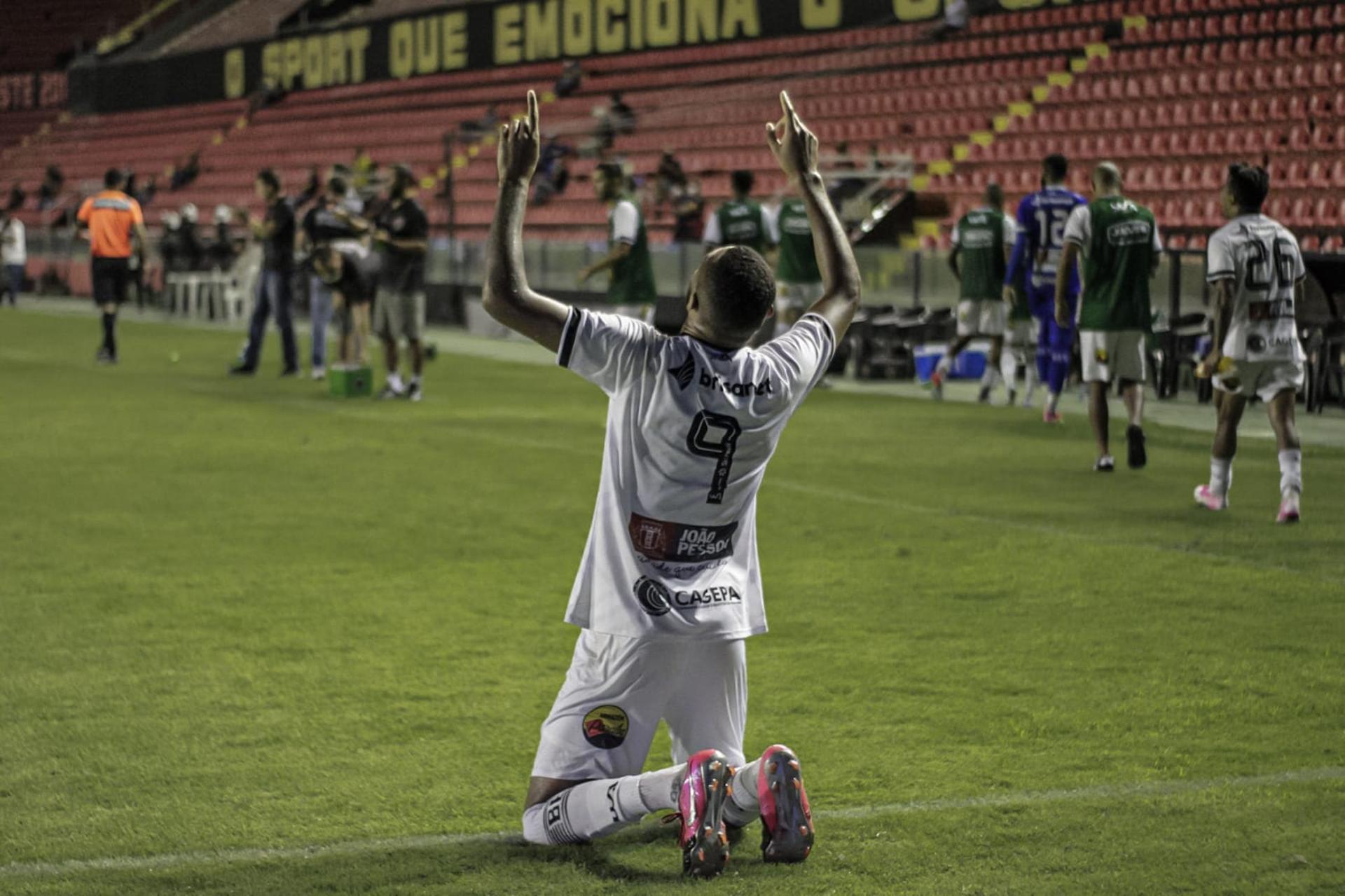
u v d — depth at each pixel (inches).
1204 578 422.0
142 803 253.3
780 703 310.2
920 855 231.1
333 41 2245.3
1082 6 1421.0
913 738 287.9
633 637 213.6
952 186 1334.9
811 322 223.3
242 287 1470.2
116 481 580.4
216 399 847.7
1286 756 277.4
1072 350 845.2
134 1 2869.1
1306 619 377.7
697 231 1270.9
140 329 1380.4
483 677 329.1
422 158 1900.8
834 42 1657.2
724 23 1760.6
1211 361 498.9
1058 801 254.1
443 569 435.2
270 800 254.8
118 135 2571.4
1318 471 599.2
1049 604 394.3
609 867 227.3
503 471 609.6
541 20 1963.6
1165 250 890.1
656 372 209.5
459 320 1393.9
